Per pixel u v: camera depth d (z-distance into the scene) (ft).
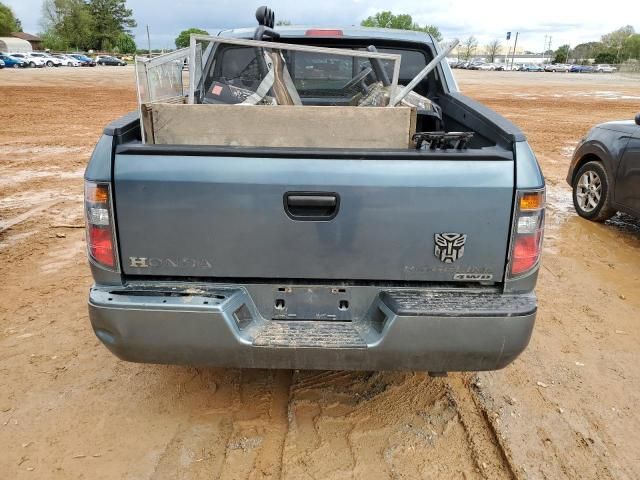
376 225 8.12
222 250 8.28
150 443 9.43
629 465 9.11
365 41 14.64
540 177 8.09
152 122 9.02
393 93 10.09
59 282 16.02
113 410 10.28
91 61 207.62
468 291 8.45
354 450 9.27
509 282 8.34
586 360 12.19
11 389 10.87
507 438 9.62
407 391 10.90
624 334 13.37
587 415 10.32
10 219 22.13
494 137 9.37
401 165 7.97
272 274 8.39
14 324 13.50
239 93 11.85
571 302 15.01
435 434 9.71
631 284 16.21
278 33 13.73
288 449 9.25
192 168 8.00
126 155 8.06
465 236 8.13
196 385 11.05
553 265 17.48
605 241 19.70
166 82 11.79
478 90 95.30
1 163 32.89
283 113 8.87
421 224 8.10
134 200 8.10
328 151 7.98
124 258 8.38
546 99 78.18
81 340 12.77
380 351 8.21
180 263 8.38
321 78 14.78
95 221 8.21
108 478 8.68
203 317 8.10
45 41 329.52
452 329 8.09
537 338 13.08
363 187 7.98
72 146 38.83
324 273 8.36
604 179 20.70
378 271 8.33
